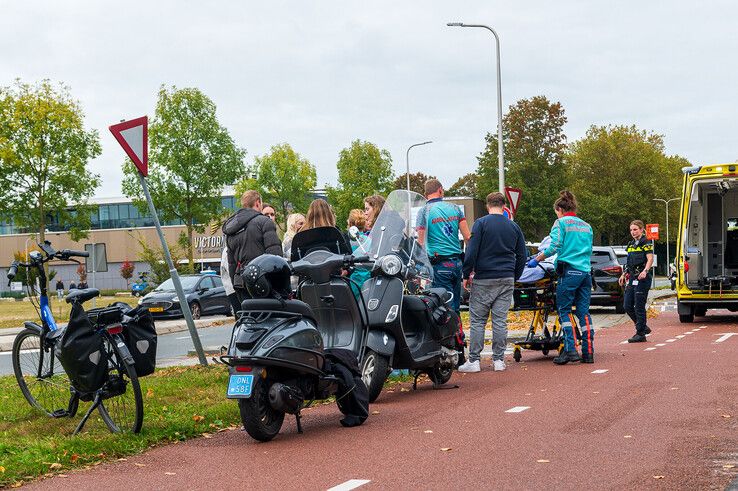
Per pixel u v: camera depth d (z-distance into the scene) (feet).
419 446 22.03
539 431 23.27
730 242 72.38
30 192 147.64
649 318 76.13
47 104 145.48
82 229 154.51
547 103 258.16
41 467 20.72
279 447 22.79
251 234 33.81
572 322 39.60
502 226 37.83
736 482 17.40
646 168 286.05
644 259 50.44
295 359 23.58
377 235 32.71
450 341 33.50
